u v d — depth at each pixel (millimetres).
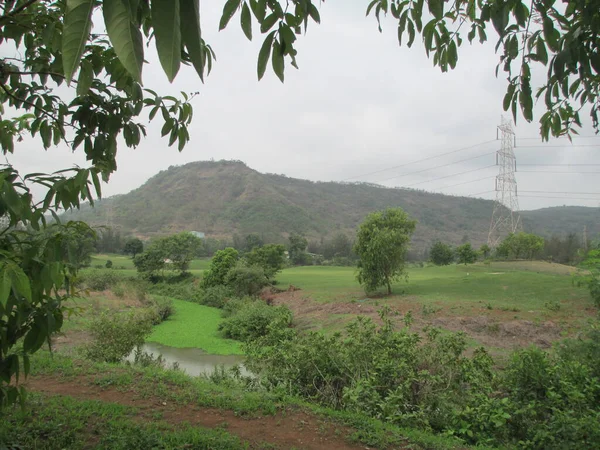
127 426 5191
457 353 8094
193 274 51750
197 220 160000
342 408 7316
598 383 7230
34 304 2348
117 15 812
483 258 62781
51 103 3676
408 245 28203
